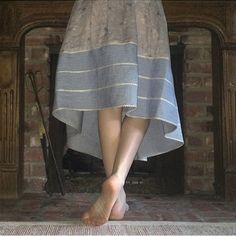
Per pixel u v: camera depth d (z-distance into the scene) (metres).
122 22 1.31
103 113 1.31
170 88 1.34
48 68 2.83
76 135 1.56
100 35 1.32
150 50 1.35
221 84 2.55
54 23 2.60
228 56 2.54
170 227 1.23
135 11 1.35
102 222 1.25
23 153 2.75
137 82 1.26
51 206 2.29
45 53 2.84
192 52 2.81
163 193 2.76
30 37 2.84
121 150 1.28
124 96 1.21
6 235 1.13
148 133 1.49
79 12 1.39
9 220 1.91
